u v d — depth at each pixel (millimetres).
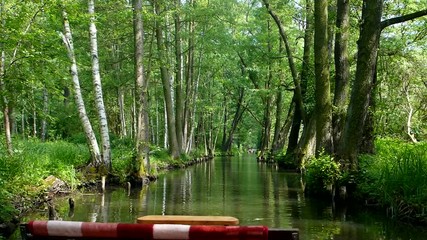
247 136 77500
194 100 40469
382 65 21281
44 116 14156
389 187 10766
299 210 11406
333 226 9359
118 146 24594
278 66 33562
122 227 5105
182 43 40344
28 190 11602
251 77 40500
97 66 17109
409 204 9992
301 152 25344
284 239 5016
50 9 12938
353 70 22531
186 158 33781
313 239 8156
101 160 16781
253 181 19828
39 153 15758
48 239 5320
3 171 11211
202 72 44188
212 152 53031
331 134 14891
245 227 4930
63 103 33031
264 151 43812
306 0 27375
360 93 12609
